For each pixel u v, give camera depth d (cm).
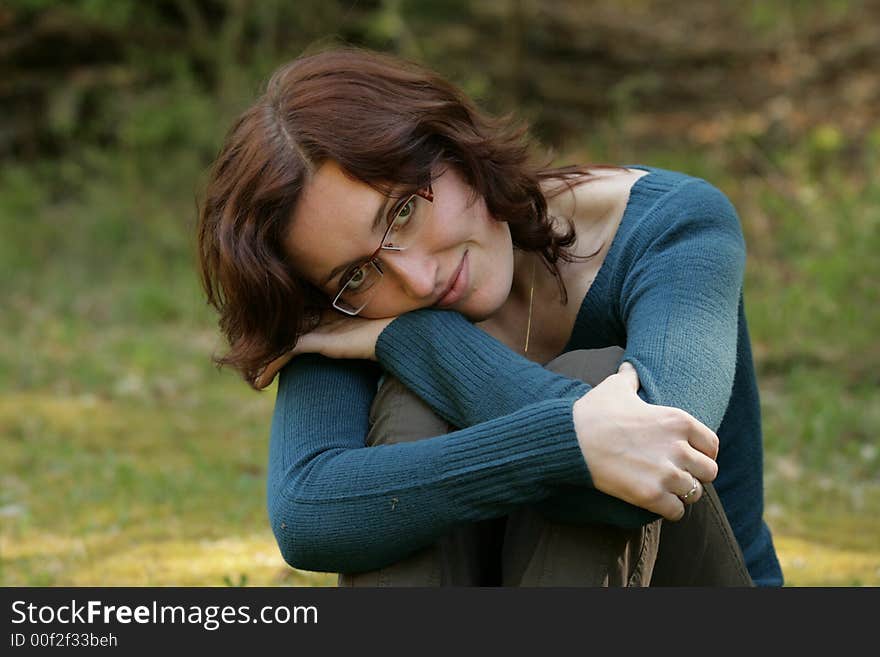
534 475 314
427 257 342
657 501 307
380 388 360
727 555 359
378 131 327
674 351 329
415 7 1736
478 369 338
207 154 1557
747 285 1134
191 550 572
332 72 339
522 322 388
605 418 311
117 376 1034
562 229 374
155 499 671
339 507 329
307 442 351
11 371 1035
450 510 321
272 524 348
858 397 870
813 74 1658
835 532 605
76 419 889
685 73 1773
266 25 1634
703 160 1445
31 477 729
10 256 1446
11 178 1586
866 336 963
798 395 856
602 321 373
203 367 1062
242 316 351
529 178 359
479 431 322
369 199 330
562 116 1691
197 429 864
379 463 329
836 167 1338
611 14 2003
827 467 727
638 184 377
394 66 349
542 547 329
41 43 1661
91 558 561
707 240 359
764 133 1477
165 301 1278
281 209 332
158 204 1515
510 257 362
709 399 327
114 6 1614
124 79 1641
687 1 2105
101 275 1431
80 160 1622
